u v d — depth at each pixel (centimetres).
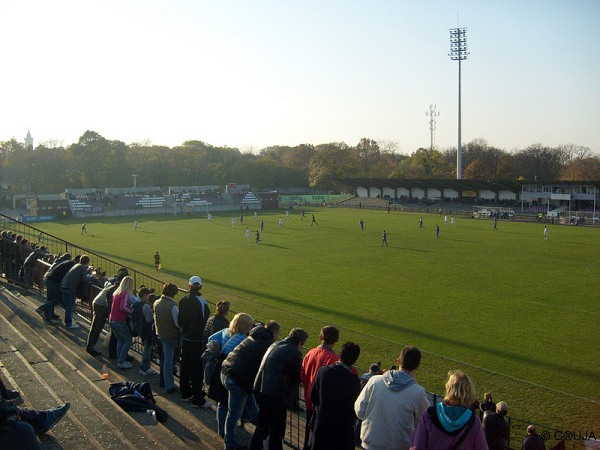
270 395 886
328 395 783
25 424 667
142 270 4953
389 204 14250
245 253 6100
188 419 1155
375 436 723
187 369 1235
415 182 13475
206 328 1188
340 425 780
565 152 19038
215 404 1265
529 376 2394
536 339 2933
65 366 1304
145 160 17462
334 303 3728
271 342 989
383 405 720
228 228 9056
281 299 3834
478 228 8994
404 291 4116
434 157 17500
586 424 1895
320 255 5947
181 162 18675
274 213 12744
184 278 4584
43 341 1507
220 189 14888
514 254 6016
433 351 2725
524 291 4122
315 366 902
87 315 2066
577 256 5872
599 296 3956
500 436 1229
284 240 7325
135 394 1157
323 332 923
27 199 13088
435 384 2270
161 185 17338
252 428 1188
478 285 4341
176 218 11331
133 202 13012
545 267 5184
